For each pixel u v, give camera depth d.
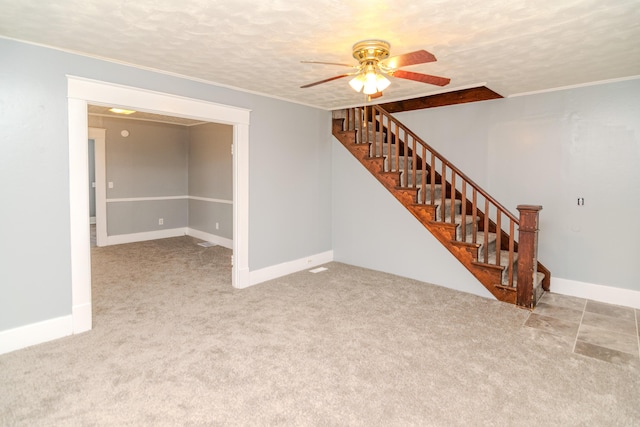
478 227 4.57
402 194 4.48
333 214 5.38
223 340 2.85
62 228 2.84
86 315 2.98
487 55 2.79
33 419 1.91
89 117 6.14
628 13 2.07
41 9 2.06
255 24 2.24
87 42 2.58
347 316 3.36
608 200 3.68
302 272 4.82
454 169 3.97
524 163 4.16
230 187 6.33
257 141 4.23
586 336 2.96
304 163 4.86
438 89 3.88
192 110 3.54
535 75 3.37
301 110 4.75
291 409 2.03
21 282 2.67
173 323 3.16
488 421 1.95
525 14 2.08
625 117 3.53
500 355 2.65
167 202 7.28
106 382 2.26
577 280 3.91
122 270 4.86
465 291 4.07
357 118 5.35
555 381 2.32
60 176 2.80
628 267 3.62
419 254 4.46
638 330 3.07
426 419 1.96
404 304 3.67
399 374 2.39
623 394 2.19
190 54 2.82
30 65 2.62
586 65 3.06
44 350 2.65
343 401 2.11
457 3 1.94
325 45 2.59
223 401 2.09
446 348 2.75
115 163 6.51
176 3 1.97
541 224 4.09
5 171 2.57
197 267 5.05
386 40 2.48
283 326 3.13
